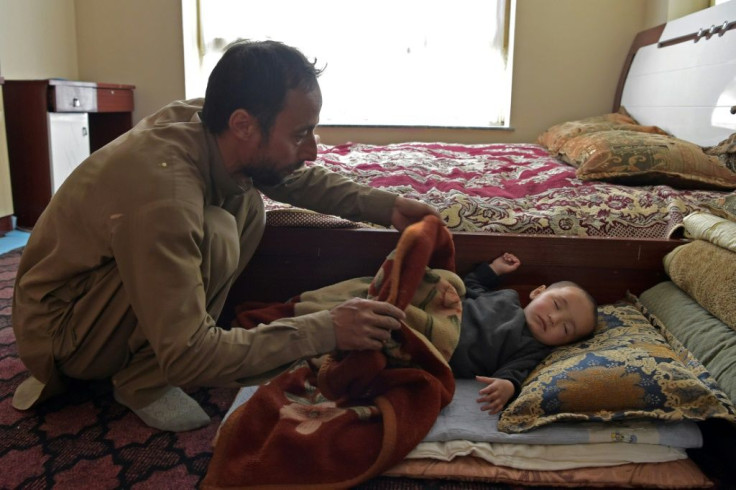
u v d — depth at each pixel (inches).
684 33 113.1
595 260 64.0
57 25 148.5
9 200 122.0
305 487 41.5
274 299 64.6
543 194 75.2
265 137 44.4
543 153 120.0
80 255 45.6
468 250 64.4
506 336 56.6
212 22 157.5
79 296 49.0
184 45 153.4
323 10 155.1
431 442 45.7
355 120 160.7
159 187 41.8
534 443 45.2
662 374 45.8
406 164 95.0
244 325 57.0
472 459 45.1
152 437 48.6
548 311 57.8
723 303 52.4
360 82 158.2
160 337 40.0
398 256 50.4
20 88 122.8
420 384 47.4
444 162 102.5
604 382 45.8
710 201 65.9
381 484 43.6
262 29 156.9
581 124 120.9
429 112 159.2
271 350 40.8
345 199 58.4
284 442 43.1
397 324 42.4
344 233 62.3
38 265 47.6
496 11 152.2
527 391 47.6
